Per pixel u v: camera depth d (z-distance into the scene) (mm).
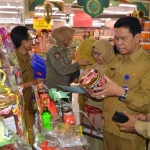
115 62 1973
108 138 2004
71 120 1518
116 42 1713
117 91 1480
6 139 791
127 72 1784
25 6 3855
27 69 2705
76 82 3506
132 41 1678
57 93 1649
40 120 1419
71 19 12617
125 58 1860
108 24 13922
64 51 3281
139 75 1721
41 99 1582
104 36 13211
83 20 12156
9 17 14141
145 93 1644
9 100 942
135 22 1658
